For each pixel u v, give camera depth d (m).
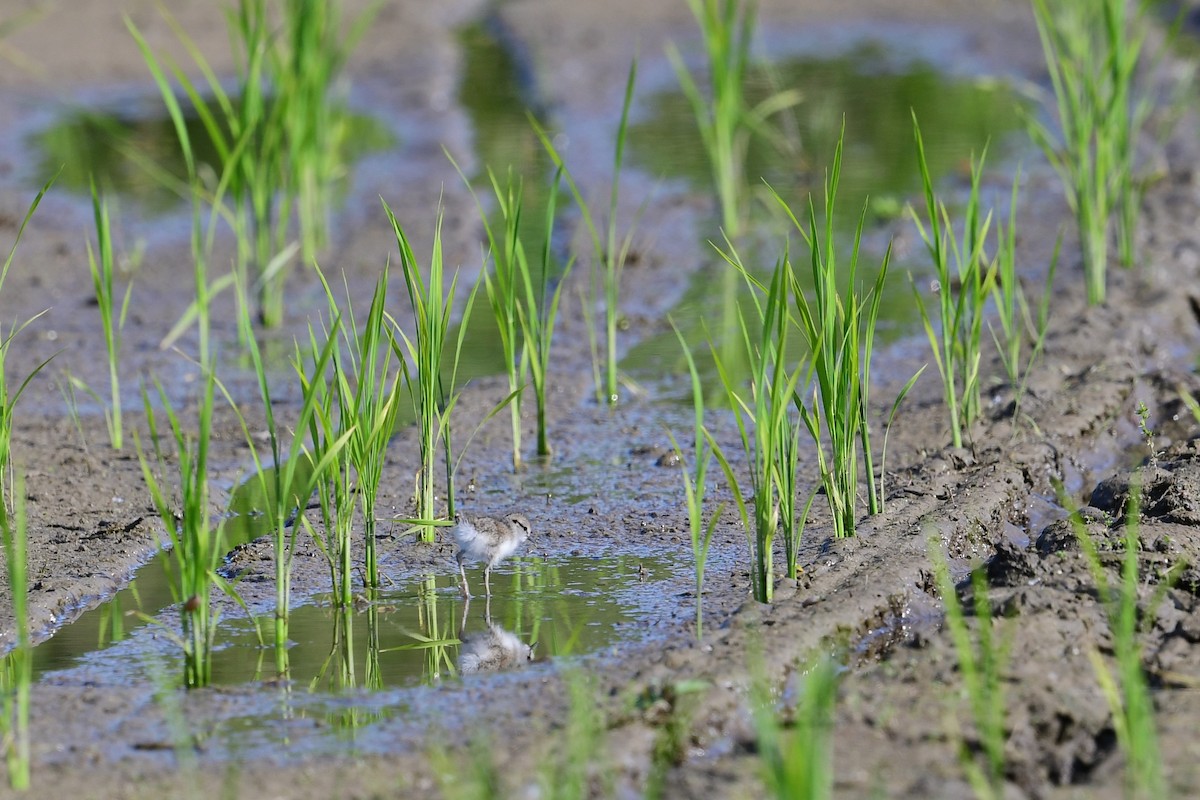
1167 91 26.53
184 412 14.08
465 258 19.02
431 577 10.52
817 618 9.16
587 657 8.94
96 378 15.05
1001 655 8.34
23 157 24.55
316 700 8.45
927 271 18.33
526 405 14.31
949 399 12.32
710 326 16.62
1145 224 19.27
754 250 19.42
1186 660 8.37
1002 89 27.95
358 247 19.50
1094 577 9.52
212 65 31.28
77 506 11.77
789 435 10.86
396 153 24.67
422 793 7.26
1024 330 15.64
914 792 7.05
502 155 24.30
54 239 20.05
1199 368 14.84
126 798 7.25
